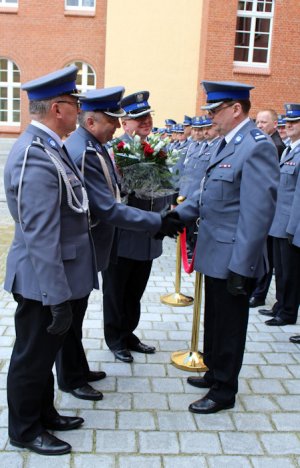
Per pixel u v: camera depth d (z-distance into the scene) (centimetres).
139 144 329
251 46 1523
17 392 248
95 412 296
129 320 372
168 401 311
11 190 232
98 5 1986
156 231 301
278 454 261
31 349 243
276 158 275
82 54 2011
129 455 256
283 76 1506
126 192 338
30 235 222
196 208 317
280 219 442
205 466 250
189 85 1653
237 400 314
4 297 486
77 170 257
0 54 2019
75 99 245
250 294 289
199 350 381
